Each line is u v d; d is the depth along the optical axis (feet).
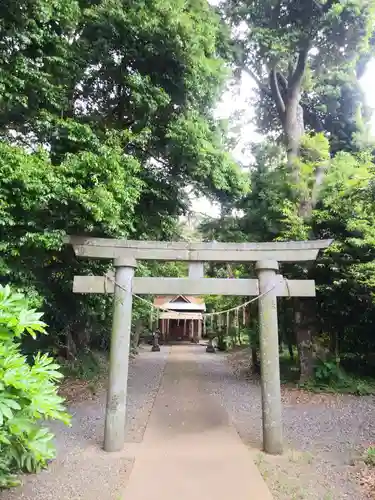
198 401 26.53
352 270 27.04
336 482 13.01
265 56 34.06
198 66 23.91
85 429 19.22
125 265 17.17
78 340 34.19
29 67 18.56
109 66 24.68
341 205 28.37
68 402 24.89
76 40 23.15
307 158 33.32
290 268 30.73
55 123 20.22
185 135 23.59
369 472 13.71
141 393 29.43
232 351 61.31
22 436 11.80
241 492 12.16
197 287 17.35
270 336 16.83
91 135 19.80
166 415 22.50
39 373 10.77
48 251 20.35
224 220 36.50
